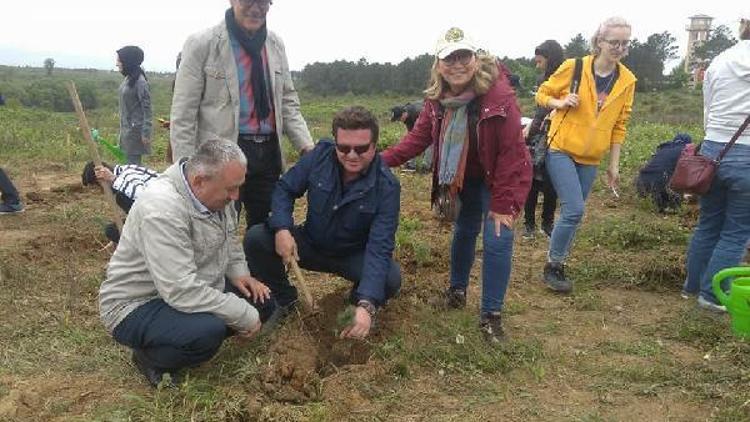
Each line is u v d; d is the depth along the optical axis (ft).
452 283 14.51
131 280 10.80
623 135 16.30
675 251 18.81
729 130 13.69
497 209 12.12
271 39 13.65
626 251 19.11
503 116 11.66
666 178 24.26
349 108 11.53
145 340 10.81
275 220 12.58
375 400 10.89
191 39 13.00
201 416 10.05
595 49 15.43
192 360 10.95
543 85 15.96
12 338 12.92
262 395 10.61
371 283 11.82
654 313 14.99
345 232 12.59
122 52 23.11
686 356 12.76
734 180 13.67
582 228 21.34
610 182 16.58
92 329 13.41
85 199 25.96
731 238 14.11
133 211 10.62
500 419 10.55
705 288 14.66
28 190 28.99
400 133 44.45
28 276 16.10
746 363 12.17
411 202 26.37
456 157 12.22
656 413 10.80
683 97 99.96
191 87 13.08
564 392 11.44
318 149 12.59
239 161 10.33
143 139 23.82
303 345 12.10
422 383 11.51
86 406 10.68
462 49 11.35
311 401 10.70
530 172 12.19
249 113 13.52
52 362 12.05
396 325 13.34
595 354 12.84
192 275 10.52
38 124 62.54
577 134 15.37
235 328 11.12
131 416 10.19
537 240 20.53
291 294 13.93
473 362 12.17
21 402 10.64
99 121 76.28
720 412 10.62
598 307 15.19
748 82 13.41
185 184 10.48
